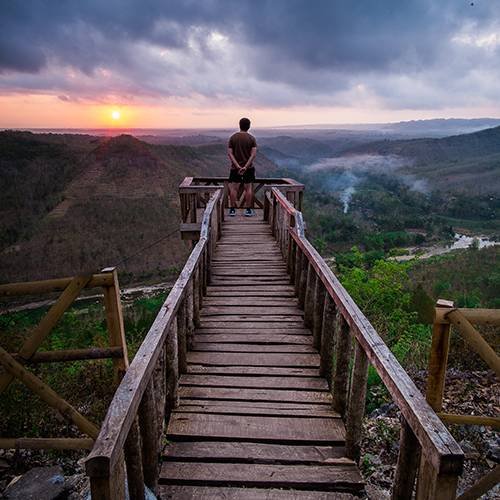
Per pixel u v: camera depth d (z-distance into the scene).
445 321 2.07
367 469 3.66
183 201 8.31
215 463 2.73
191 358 4.03
